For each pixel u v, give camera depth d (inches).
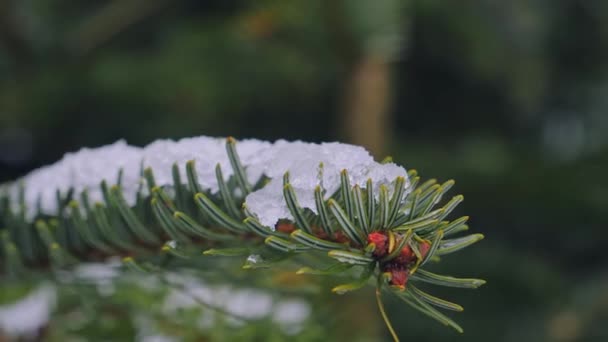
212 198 14.2
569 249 48.3
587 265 48.7
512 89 54.6
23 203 15.7
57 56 51.5
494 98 59.2
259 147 14.0
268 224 12.7
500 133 60.6
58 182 15.6
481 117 60.4
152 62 52.6
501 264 43.2
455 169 46.7
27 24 48.8
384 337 33.2
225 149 14.2
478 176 45.6
